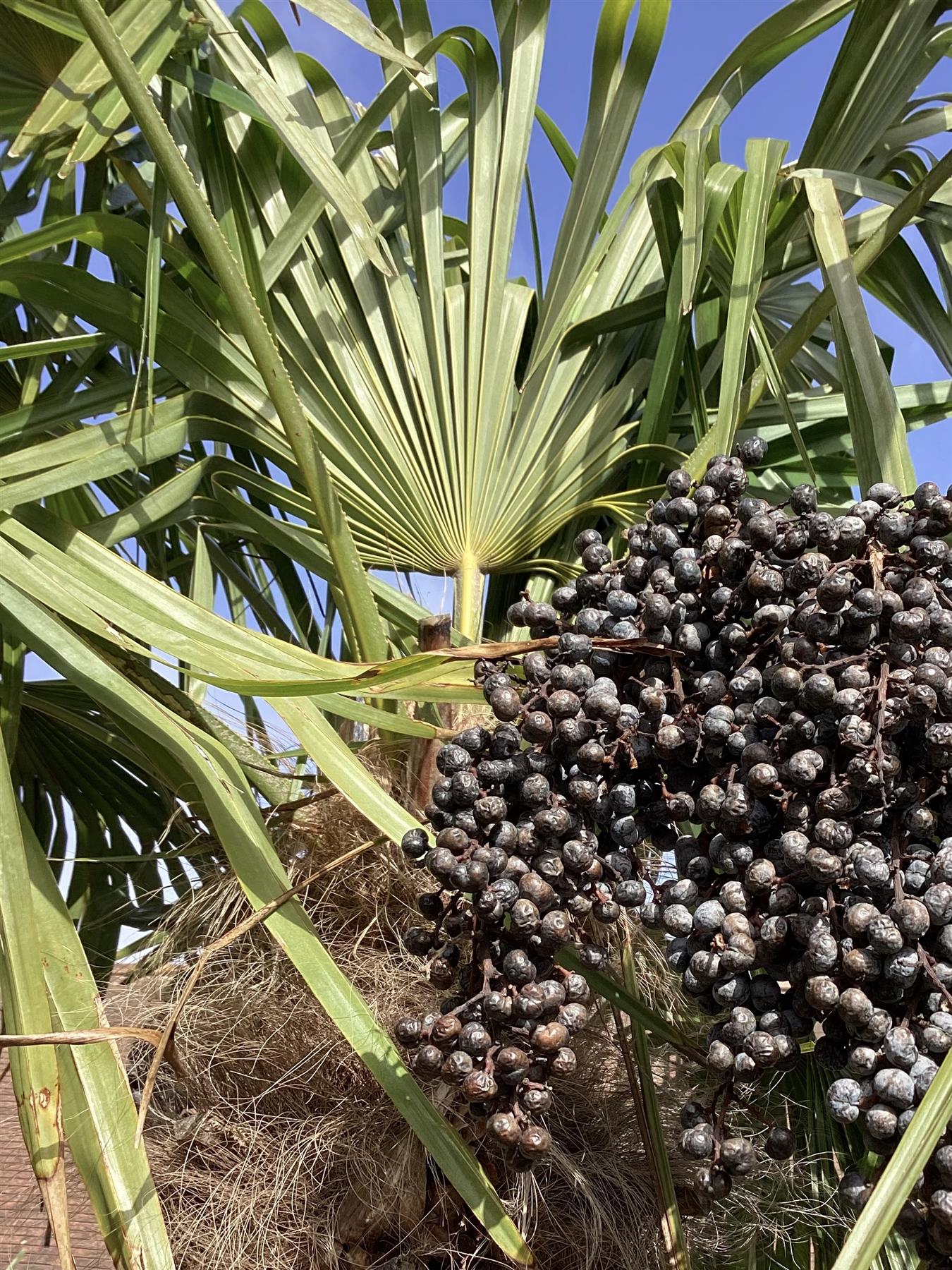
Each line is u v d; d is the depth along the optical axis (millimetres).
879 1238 331
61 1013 535
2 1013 533
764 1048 385
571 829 432
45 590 627
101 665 623
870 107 930
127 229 766
